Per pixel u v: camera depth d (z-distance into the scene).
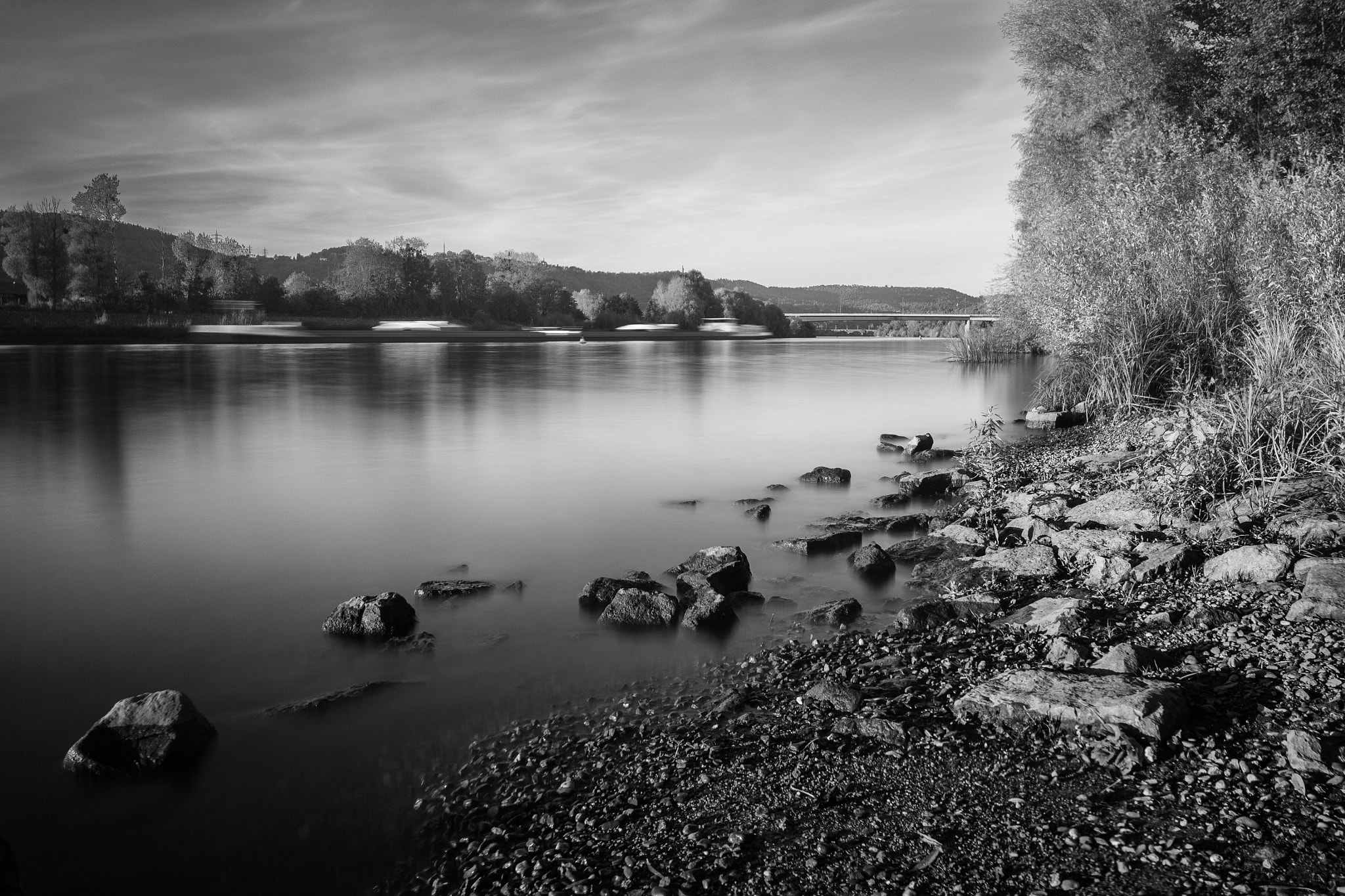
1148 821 3.74
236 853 3.96
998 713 4.79
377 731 5.12
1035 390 24.98
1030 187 31.67
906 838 3.75
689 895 3.40
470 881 3.64
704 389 30.75
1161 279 16.47
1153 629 6.09
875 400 26.50
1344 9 23.89
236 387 29.59
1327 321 9.70
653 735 4.95
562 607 7.40
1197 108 25.91
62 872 3.86
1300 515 7.73
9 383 30.33
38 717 5.37
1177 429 9.77
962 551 8.84
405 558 9.00
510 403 25.30
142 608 7.41
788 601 7.48
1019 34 29.73
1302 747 4.13
